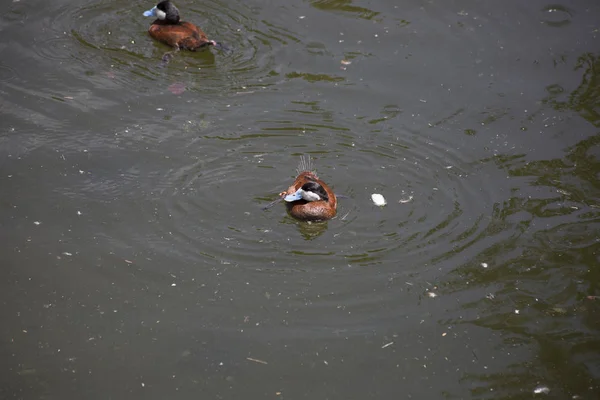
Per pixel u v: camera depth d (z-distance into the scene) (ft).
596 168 59.88
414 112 65.92
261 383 41.32
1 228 50.62
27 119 61.21
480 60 73.00
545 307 47.06
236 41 74.13
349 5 80.94
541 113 66.18
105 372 41.52
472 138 63.16
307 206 53.31
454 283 48.65
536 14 80.28
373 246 51.60
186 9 78.43
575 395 41.34
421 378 42.16
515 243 52.11
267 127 62.95
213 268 48.88
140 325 44.55
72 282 47.16
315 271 49.19
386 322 45.65
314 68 71.00
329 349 43.60
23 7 75.92
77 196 54.08
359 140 62.34
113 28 74.33
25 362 41.73
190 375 41.57
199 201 54.80
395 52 73.82
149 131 61.31
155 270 48.42
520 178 58.75
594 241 52.29
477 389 41.63
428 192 57.36
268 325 44.98
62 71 67.41
